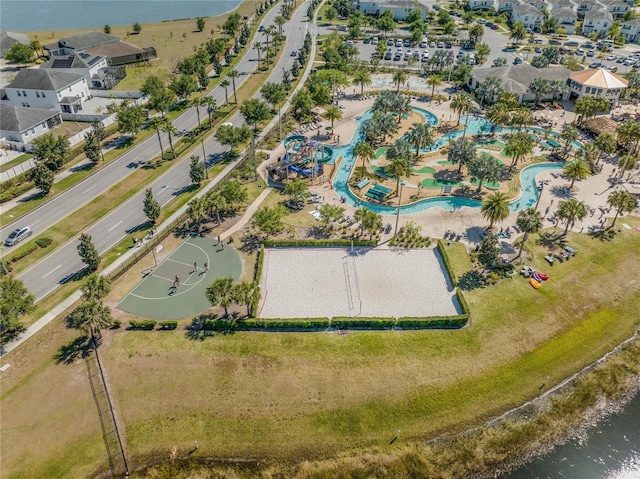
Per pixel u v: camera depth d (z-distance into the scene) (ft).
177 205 328.90
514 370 213.25
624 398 205.05
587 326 235.81
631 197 287.28
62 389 202.90
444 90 532.32
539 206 322.96
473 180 353.31
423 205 327.06
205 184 353.51
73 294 252.42
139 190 348.59
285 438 185.88
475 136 423.64
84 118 458.91
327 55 591.37
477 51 628.69
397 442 185.47
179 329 230.89
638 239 291.58
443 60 568.00
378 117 383.04
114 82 547.08
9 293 222.69
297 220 310.86
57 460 179.01
